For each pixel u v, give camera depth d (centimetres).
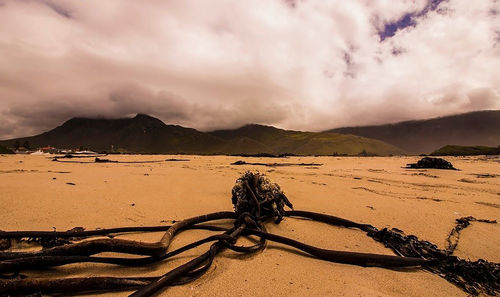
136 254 278
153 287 222
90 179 814
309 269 294
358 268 301
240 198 449
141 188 690
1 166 1210
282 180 951
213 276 271
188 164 1741
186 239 367
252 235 397
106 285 225
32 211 445
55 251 248
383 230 386
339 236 403
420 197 679
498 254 349
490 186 859
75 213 449
